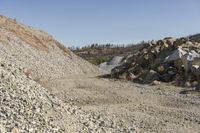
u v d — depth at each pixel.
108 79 55.25
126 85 47.12
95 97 36.09
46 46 72.69
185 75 49.09
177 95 38.34
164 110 29.48
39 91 20.53
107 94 38.25
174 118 26.45
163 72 52.62
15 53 56.78
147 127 23.11
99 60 140.12
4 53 53.06
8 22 72.44
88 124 18.86
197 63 50.00
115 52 193.88
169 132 22.11
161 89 43.19
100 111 27.42
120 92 39.94
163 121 25.17
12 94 17.81
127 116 26.22
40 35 77.06
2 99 16.92
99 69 81.19
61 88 40.81
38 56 63.00
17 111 16.23
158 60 57.34
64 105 20.41
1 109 15.84
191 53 53.22
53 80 49.47
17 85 19.36
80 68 73.62
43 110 17.67
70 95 36.19
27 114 16.33
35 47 68.00
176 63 52.59
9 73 21.03
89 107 29.83
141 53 62.56
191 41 63.31
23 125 14.95
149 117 26.28
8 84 18.98
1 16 73.31
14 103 16.91
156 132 21.91
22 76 22.12
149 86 46.28
